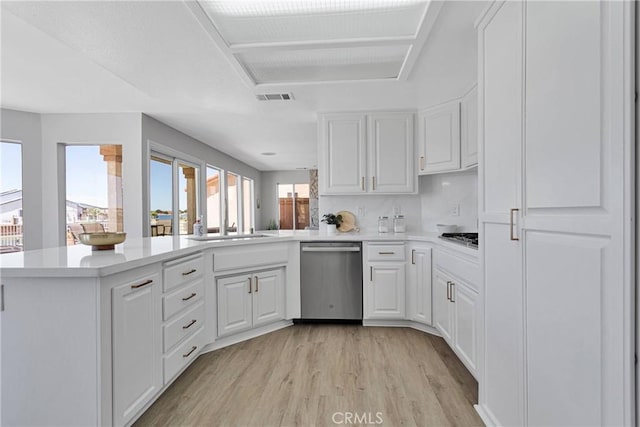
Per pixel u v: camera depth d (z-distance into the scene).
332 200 3.70
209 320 2.51
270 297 2.96
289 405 1.83
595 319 0.93
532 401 1.25
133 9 1.67
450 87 2.77
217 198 6.38
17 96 3.26
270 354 2.50
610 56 0.86
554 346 1.11
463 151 2.95
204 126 4.34
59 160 3.85
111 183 3.91
